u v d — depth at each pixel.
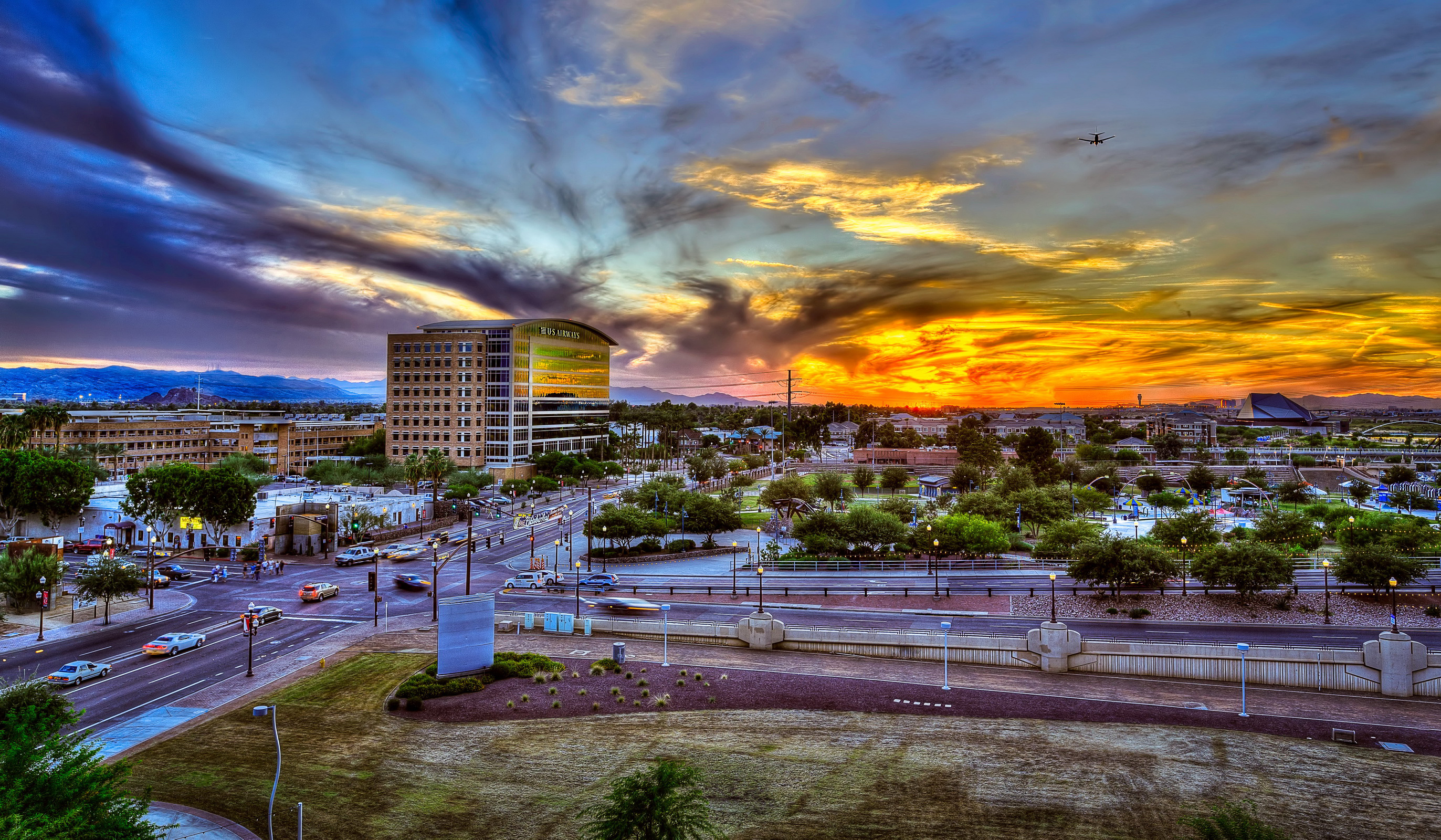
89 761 27.25
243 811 31.97
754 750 38.25
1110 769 36.00
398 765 36.47
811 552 92.19
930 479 160.12
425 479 155.38
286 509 99.38
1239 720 42.38
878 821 31.28
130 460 178.50
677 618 66.38
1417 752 38.03
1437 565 80.06
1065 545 87.75
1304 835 30.47
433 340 190.12
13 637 60.25
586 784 34.50
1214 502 145.88
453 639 48.75
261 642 58.97
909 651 54.78
